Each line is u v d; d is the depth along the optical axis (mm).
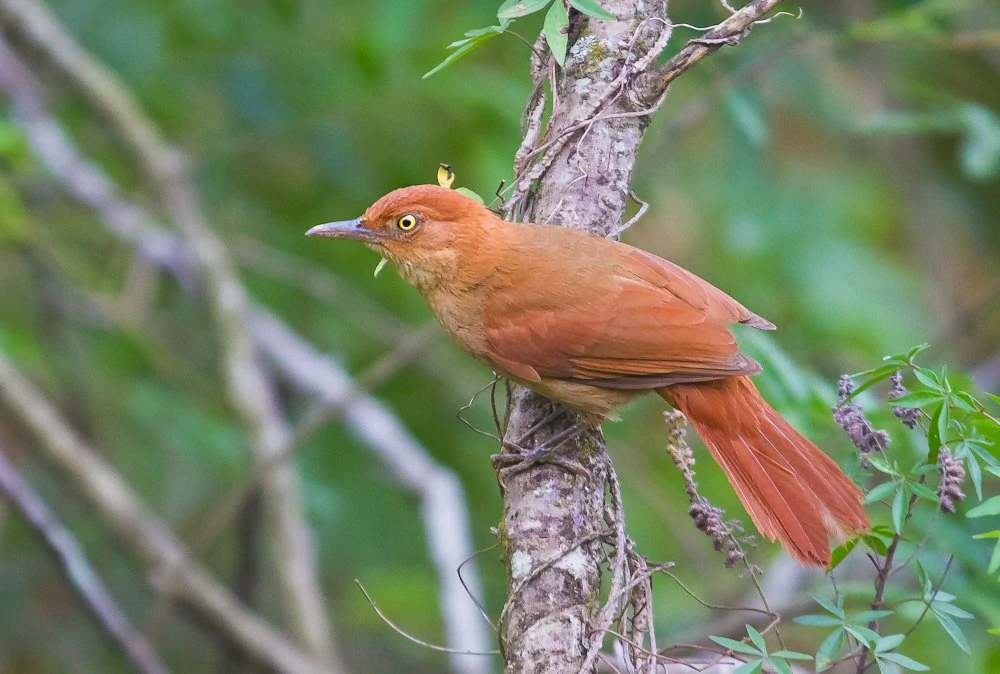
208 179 13688
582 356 7602
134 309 12875
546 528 6723
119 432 13062
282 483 11273
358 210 13211
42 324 13195
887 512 8867
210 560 13695
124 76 13445
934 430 6211
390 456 11812
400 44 12117
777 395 8680
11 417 11188
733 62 11820
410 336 12031
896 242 16344
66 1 13625
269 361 13023
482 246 7977
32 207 13227
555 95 7684
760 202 13422
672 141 11805
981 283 15125
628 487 13133
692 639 10109
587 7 6824
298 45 13062
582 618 6422
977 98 14086
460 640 10258
